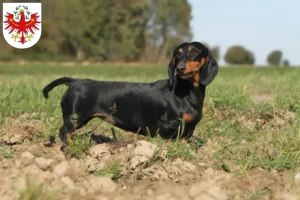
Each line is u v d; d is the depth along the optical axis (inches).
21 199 194.9
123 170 252.5
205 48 284.0
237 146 294.2
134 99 288.7
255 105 418.3
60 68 1908.2
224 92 453.4
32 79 721.0
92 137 321.4
